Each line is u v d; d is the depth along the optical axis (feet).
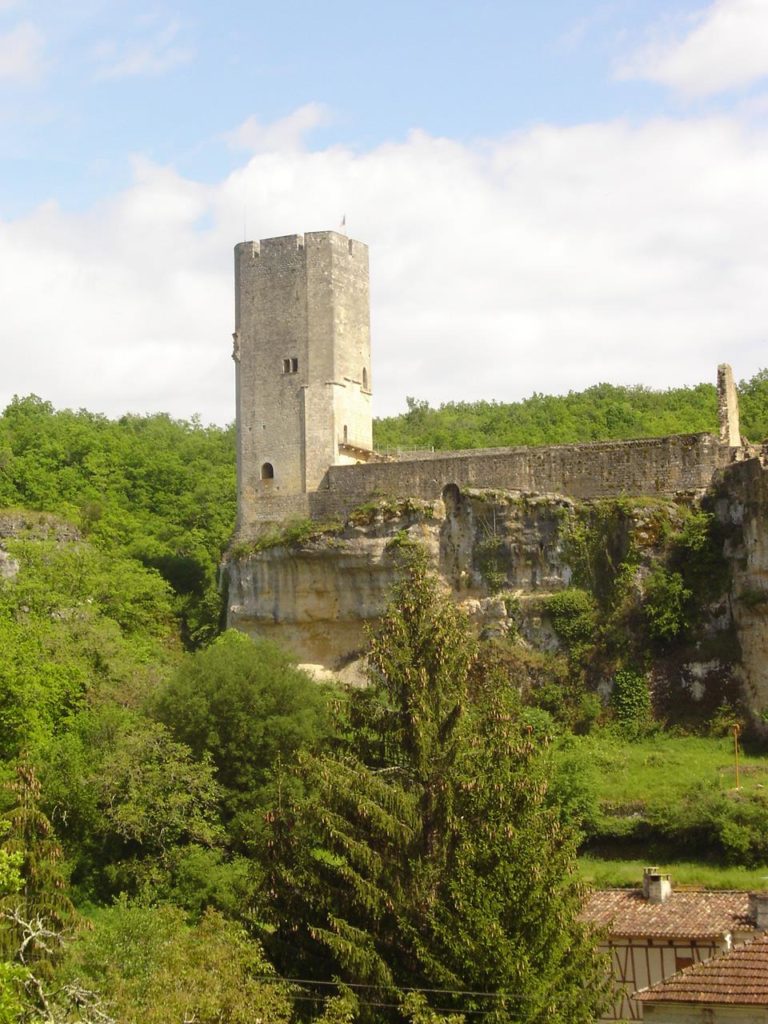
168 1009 135.64
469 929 144.56
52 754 223.30
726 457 283.18
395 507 297.12
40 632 268.41
